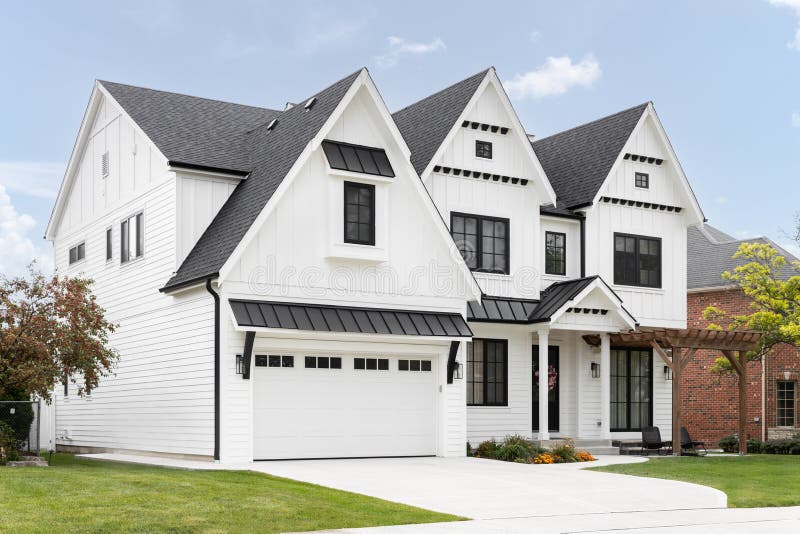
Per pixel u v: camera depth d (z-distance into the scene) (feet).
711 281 112.88
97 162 92.99
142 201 81.05
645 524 44.27
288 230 68.80
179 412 71.31
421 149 84.02
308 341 69.10
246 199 71.97
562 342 89.97
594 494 53.16
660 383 95.40
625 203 93.71
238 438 65.57
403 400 74.38
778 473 66.85
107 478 49.52
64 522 37.93
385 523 41.75
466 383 83.15
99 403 87.20
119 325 79.87
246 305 66.23
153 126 80.69
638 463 72.95
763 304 92.38
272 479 54.24
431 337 72.84
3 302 66.44
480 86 84.53
